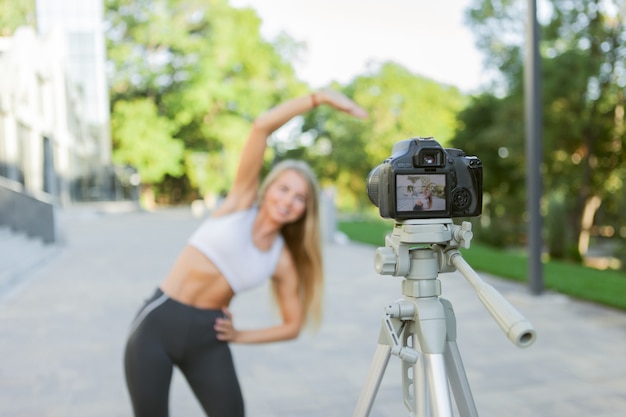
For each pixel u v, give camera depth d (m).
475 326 5.45
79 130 32.97
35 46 22.05
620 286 7.07
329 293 7.38
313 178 2.18
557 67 22.62
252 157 2.14
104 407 3.57
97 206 34.31
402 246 1.52
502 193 28.53
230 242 2.09
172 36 36.16
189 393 3.77
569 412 3.32
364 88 46.62
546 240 14.94
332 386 3.88
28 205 12.48
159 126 35.41
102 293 7.53
